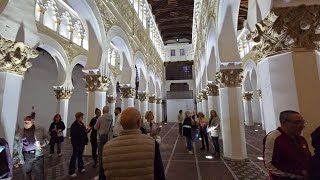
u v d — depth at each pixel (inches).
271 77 104.3
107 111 200.5
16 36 137.8
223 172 196.1
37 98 514.9
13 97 137.6
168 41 1171.9
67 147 351.6
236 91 249.0
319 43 98.3
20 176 192.5
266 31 107.2
